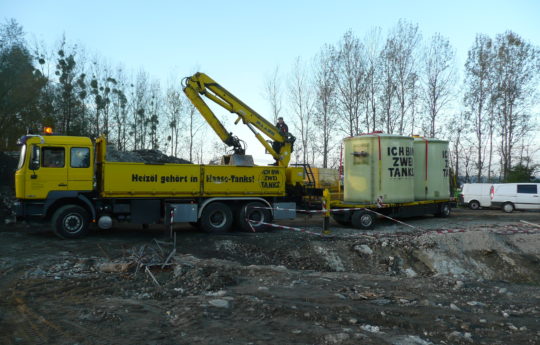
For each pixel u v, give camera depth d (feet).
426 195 54.44
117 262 25.94
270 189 44.09
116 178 37.68
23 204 35.86
